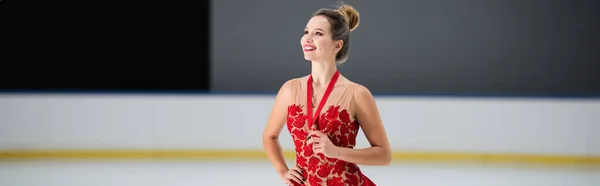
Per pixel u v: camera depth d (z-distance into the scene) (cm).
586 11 1318
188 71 1354
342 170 361
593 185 926
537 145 1095
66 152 1125
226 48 1347
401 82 1338
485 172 1017
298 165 370
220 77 1354
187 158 1121
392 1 1331
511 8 1326
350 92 357
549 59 1328
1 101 1118
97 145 1125
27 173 991
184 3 1341
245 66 1351
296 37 1343
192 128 1124
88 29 1341
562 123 1088
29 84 1341
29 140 1123
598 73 1322
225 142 1125
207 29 1345
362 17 1334
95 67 1349
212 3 1341
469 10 1328
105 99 1120
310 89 361
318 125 357
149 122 1123
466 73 1337
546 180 959
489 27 1328
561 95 1155
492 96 1130
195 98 1120
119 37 1345
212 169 1024
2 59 1336
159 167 1042
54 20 1336
